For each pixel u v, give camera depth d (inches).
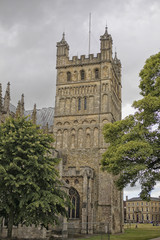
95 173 2346.2
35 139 1189.7
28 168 1104.2
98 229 2085.4
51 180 1208.8
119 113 3029.0
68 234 1590.8
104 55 2694.4
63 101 2674.7
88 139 2495.1
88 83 2667.3
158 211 6914.4
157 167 1311.5
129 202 7066.9
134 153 1224.8
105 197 2225.6
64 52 2829.7
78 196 2110.0
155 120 1298.0
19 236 1520.7
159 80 1323.8
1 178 1070.4
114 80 2856.8
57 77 2770.7
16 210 1145.4
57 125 2608.3
